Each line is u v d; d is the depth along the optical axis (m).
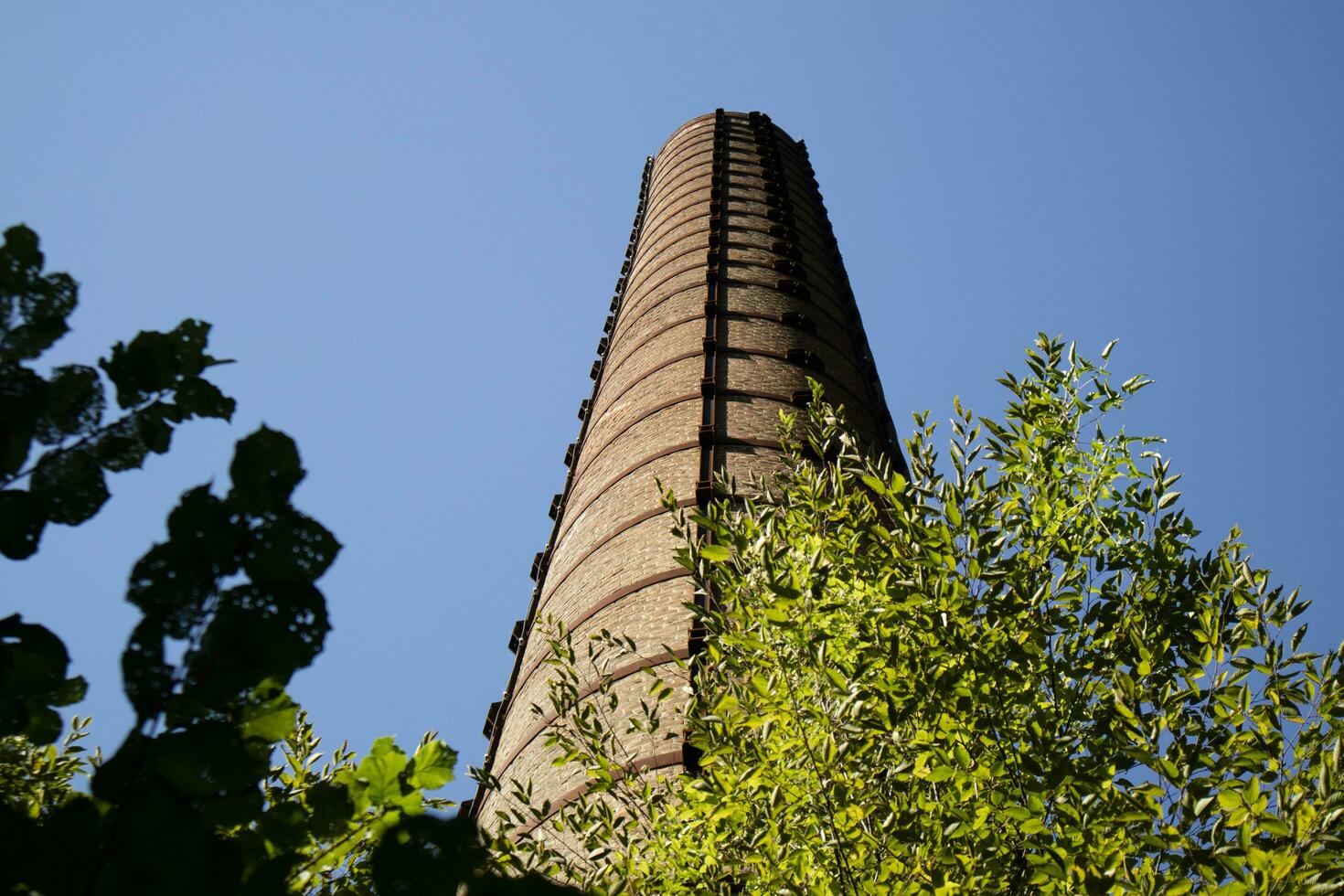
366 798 3.19
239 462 2.90
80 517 3.07
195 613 2.78
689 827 7.03
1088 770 5.85
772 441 17.97
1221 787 5.81
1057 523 7.67
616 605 15.22
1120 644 7.12
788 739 6.59
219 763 2.77
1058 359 8.38
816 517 8.06
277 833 3.08
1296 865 4.88
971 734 6.36
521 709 16.42
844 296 28.05
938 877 5.90
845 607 7.19
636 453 18.81
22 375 2.99
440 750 3.25
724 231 27.78
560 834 12.28
